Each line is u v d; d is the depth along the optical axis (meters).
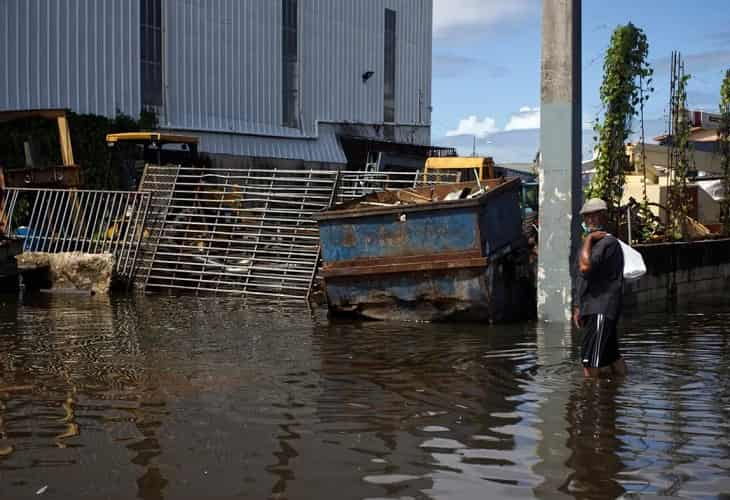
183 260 16.23
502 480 4.72
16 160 21.48
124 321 11.59
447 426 5.88
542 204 11.45
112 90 25.03
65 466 4.99
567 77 11.17
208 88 28.39
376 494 4.50
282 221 15.74
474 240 11.09
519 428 5.82
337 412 6.28
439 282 11.34
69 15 24.05
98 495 4.50
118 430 5.77
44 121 22.20
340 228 11.91
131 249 16.39
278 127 31.58
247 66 30.02
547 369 8.01
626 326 11.17
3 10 22.84
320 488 4.60
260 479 4.75
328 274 11.95
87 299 14.60
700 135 27.75
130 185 19.92
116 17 25.09
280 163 31.08
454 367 8.12
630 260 7.67
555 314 11.46
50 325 11.13
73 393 6.93
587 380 7.46
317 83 33.69
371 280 11.77
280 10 31.47
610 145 14.00
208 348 9.26
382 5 37.38
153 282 16.17
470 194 13.17
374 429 5.80
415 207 11.31
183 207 16.31
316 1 33.44
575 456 5.17
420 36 40.25
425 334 10.40
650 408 6.39
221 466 4.99
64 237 16.52
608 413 6.24
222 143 29.08
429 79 41.12
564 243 11.33
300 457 5.16
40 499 4.45
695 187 18.62
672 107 17.03
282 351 9.07
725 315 12.41
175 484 4.68
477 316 11.30
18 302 13.98
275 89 31.41
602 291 7.56
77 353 8.89
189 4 27.50
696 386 7.20
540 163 11.45
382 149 35.78
